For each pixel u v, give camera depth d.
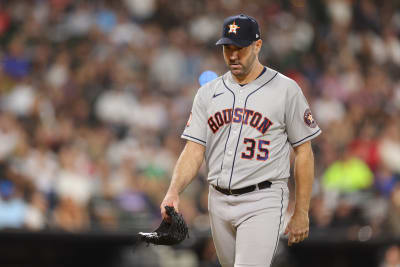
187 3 51.34
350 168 34.53
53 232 27.22
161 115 40.81
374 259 30.25
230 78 14.15
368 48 51.94
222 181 13.70
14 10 45.53
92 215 29.19
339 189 33.31
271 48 48.53
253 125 13.57
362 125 42.19
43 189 29.66
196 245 28.88
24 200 28.36
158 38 47.47
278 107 13.58
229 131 13.74
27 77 39.62
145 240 13.22
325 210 31.02
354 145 38.91
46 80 40.06
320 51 50.59
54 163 31.89
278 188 13.70
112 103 39.88
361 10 54.50
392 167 38.62
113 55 43.62
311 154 13.88
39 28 44.75
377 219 30.80
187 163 14.00
